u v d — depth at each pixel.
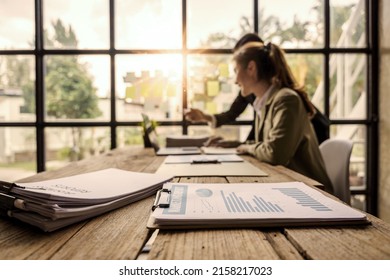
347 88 2.72
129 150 1.84
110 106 2.67
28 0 2.60
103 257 0.38
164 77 2.66
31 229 0.48
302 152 1.35
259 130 1.59
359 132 2.78
